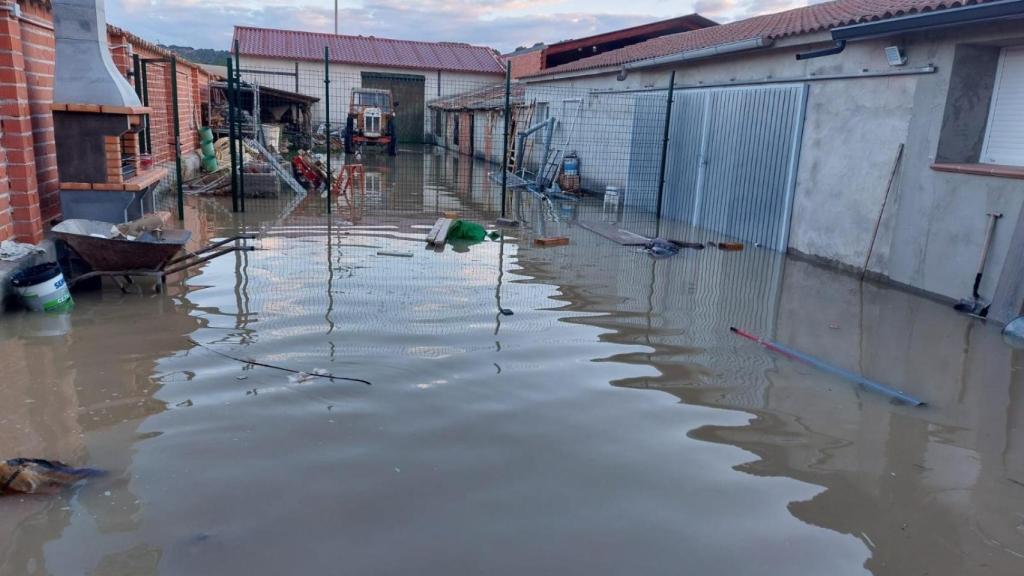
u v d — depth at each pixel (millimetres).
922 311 6758
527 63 26531
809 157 9289
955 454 3773
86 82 6879
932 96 7426
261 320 5469
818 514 3133
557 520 2971
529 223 10992
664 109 12734
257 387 4176
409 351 4887
